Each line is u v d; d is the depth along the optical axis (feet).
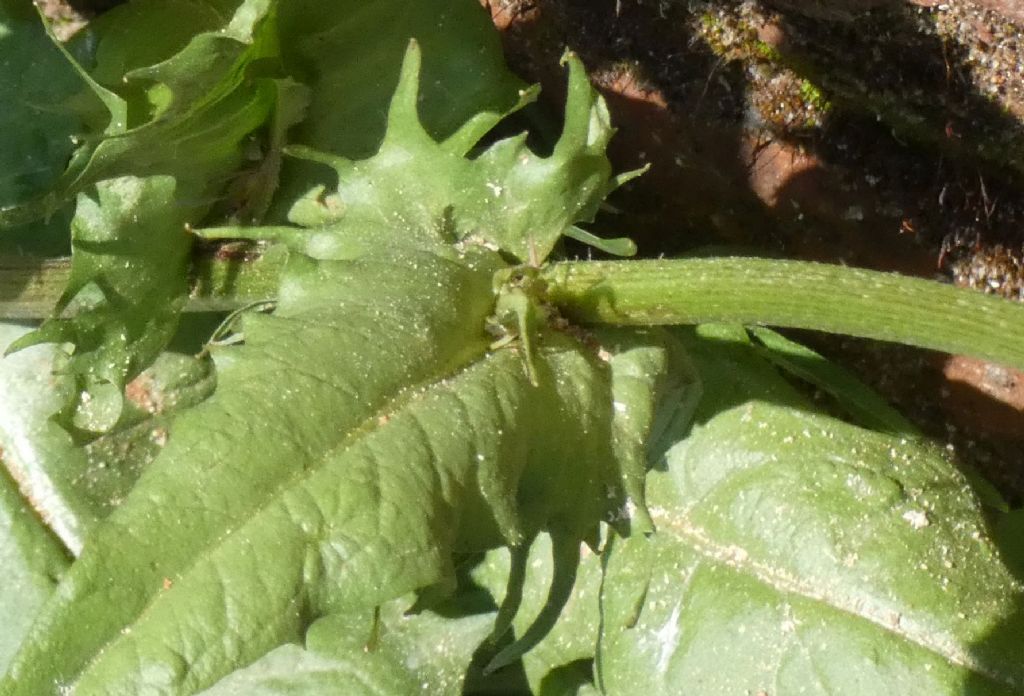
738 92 1.45
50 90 1.41
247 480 1.23
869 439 1.40
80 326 1.37
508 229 1.34
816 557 1.38
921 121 1.43
